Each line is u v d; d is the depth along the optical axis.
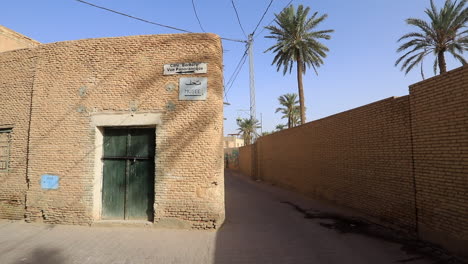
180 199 6.96
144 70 7.37
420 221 6.08
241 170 34.09
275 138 18.95
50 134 7.48
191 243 5.97
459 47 17.55
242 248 5.73
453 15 17.34
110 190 7.47
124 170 7.48
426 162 5.92
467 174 4.91
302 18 22.52
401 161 6.78
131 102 7.29
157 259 5.14
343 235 6.66
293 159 15.42
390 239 6.29
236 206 10.45
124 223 7.04
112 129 7.58
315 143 12.48
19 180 7.62
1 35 10.76
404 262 4.96
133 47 7.45
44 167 7.42
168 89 7.25
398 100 6.92
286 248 5.75
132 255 5.30
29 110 7.76
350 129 9.45
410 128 6.48
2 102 8.01
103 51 7.52
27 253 5.39
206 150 7.03
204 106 7.14
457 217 5.09
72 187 7.26
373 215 8.03
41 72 7.73
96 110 7.36
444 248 5.38
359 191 8.84
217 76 7.29
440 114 5.54
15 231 6.67
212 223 6.91
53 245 5.80
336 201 10.48
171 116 7.16
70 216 7.20
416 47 19.11
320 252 5.52
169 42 7.39
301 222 7.96
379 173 7.73
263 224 7.65
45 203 7.34
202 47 7.33
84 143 7.32
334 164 10.68
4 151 7.93
